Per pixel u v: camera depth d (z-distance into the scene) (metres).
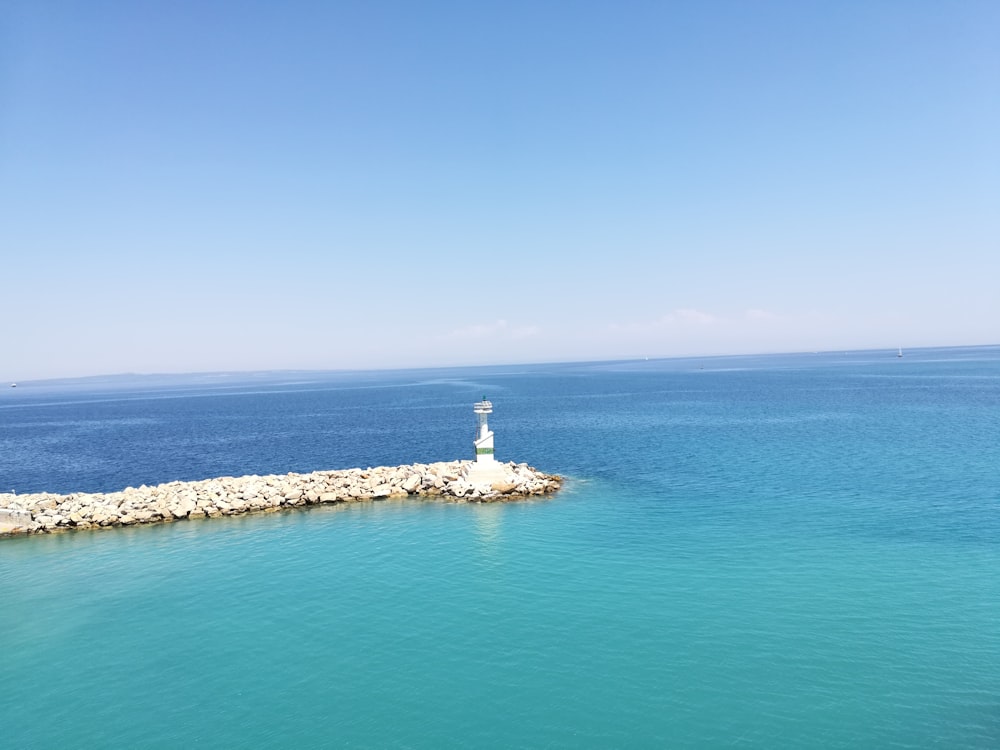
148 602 28.34
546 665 21.56
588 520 39.44
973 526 35.72
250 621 25.92
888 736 17.42
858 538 34.06
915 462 54.97
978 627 23.42
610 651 22.34
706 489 47.19
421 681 20.86
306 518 42.31
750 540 34.25
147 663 22.75
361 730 18.44
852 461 56.50
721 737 17.59
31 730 19.00
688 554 32.25
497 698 19.75
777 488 46.56
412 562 32.47
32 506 43.75
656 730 17.97
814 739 17.38
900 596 26.28
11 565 34.34
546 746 17.45
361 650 23.08
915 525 36.16
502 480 48.12
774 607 25.50
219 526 41.12
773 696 19.38
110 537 39.31
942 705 18.72
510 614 25.62
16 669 22.67
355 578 30.38
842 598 26.23
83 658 23.33
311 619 25.88
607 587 28.14
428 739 17.89
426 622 25.16
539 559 32.22
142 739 18.38
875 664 21.03
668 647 22.50
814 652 21.88
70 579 31.80
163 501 44.78
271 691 20.62
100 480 66.06
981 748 16.83
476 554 33.34
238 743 18.03
